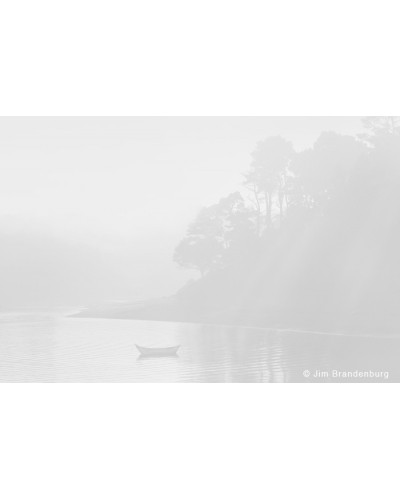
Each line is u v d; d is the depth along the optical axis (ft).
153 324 356.79
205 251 457.27
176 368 182.91
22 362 203.10
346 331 258.98
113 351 230.07
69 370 183.62
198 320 361.92
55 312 520.01
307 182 399.65
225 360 195.62
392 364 176.76
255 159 449.48
